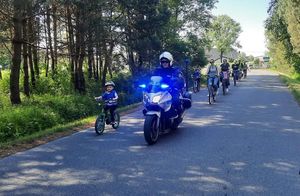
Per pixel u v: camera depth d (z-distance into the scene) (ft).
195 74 94.43
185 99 37.47
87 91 87.35
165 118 34.17
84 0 68.03
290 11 138.41
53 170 24.11
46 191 20.20
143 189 20.45
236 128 39.19
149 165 25.18
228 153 28.40
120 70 108.99
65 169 24.34
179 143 32.07
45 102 61.87
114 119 39.58
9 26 59.77
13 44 60.13
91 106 69.51
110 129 39.88
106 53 87.92
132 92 100.63
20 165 25.32
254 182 21.61
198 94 84.89
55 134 36.70
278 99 69.62
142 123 43.83
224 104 61.87
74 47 80.89
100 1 70.74
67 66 105.09
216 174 23.09
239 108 56.39
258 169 24.17
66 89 84.69
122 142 32.86
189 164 25.38
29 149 30.17
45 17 73.72
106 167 24.76
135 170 24.00
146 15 100.89
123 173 23.40
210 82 62.85
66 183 21.49
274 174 23.12
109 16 81.66
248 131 37.47
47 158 27.22
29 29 69.87
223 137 34.53
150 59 108.17
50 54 84.38
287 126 40.34
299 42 140.15
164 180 21.97
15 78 60.39
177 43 133.80
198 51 152.35
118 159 26.84
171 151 29.14
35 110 52.39
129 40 97.71
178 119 37.22
